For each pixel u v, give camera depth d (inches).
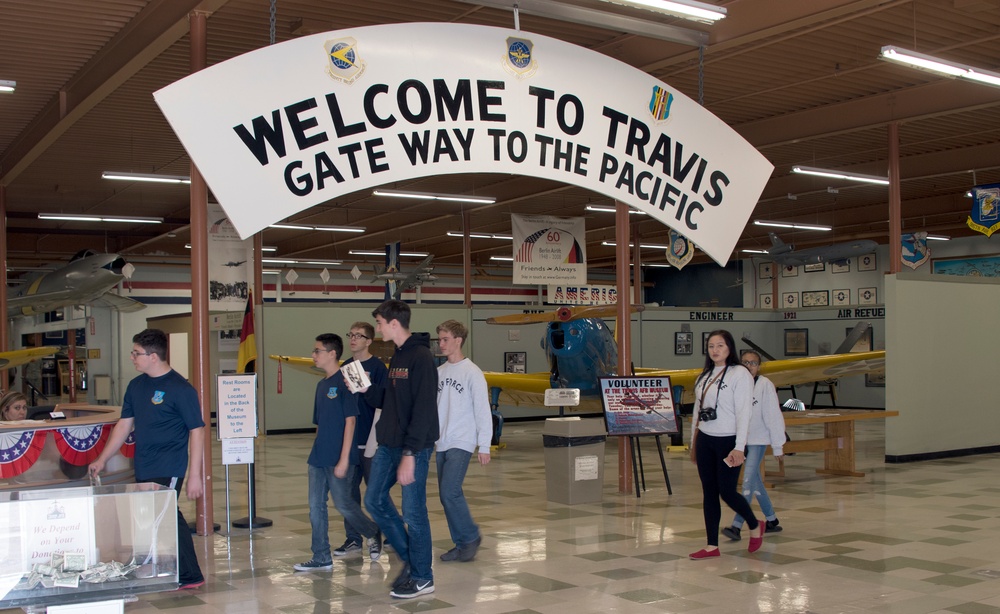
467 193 716.0
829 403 854.5
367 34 222.4
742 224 274.5
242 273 551.8
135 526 128.0
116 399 1043.3
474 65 234.2
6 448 200.5
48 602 122.3
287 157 213.5
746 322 851.4
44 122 443.8
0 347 547.8
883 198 758.5
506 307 722.2
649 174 259.6
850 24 344.2
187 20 284.4
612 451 514.3
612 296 816.9
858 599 174.6
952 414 441.1
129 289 1047.0
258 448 521.7
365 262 1238.3
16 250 894.4
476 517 278.5
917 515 276.1
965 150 568.1
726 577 194.2
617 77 254.1
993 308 463.2
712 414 207.3
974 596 176.7
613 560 213.5
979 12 332.5
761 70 402.6
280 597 180.5
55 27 333.1
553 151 244.2
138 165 581.0
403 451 174.9
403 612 167.8
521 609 169.2
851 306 812.6
